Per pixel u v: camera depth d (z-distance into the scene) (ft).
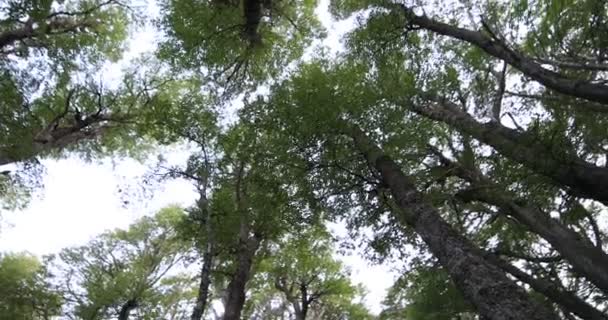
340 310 72.43
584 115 27.04
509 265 28.99
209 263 27.66
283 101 32.40
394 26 37.17
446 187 33.71
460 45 39.55
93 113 52.19
